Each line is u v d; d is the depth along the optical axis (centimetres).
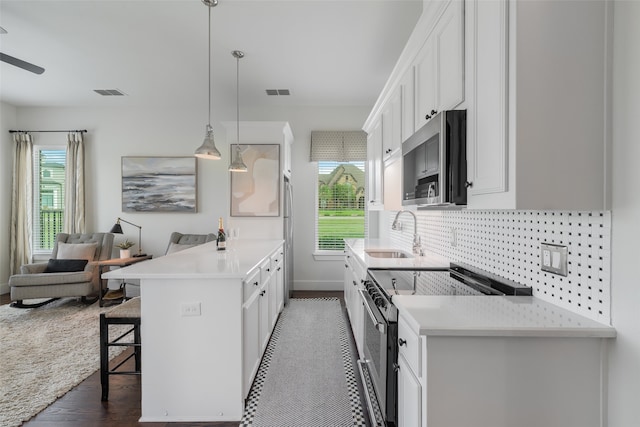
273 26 277
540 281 130
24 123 491
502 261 155
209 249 298
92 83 403
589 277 107
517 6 99
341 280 489
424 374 101
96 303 411
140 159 490
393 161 269
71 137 481
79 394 210
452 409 100
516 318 106
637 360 92
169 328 185
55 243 453
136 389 216
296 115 487
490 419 100
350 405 199
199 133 493
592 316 105
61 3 248
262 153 419
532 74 100
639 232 92
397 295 136
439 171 135
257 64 349
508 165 102
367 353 186
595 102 100
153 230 496
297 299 433
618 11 98
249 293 205
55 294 386
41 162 496
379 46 310
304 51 320
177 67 357
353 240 402
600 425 99
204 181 494
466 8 132
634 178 93
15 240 477
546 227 126
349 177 497
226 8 252
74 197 484
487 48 114
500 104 105
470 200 128
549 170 100
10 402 200
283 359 257
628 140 95
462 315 109
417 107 201
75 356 262
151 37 296
